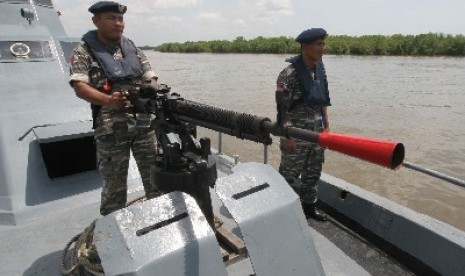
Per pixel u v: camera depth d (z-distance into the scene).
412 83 25.67
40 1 4.81
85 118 3.72
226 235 2.89
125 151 2.72
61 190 3.58
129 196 3.72
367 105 18.06
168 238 1.79
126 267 1.69
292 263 2.04
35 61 4.30
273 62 53.34
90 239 2.58
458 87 23.72
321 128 3.63
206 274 1.80
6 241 3.04
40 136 3.28
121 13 2.57
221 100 19.81
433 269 2.91
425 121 14.79
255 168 2.21
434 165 10.16
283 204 2.09
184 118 1.94
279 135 1.61
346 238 3.46
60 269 2.66
